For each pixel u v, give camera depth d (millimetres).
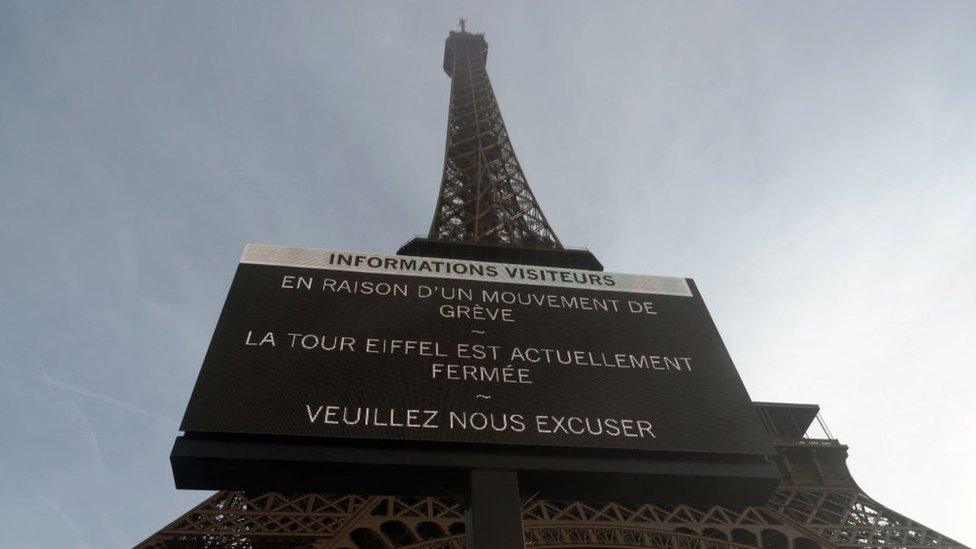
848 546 43688
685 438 19094
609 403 19703
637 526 40906
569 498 18875
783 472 53188
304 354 19375
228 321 19984
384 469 17031
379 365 19453
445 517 39312
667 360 21734
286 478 17125
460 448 17656
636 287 24703
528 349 21062
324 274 22562
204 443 16656
